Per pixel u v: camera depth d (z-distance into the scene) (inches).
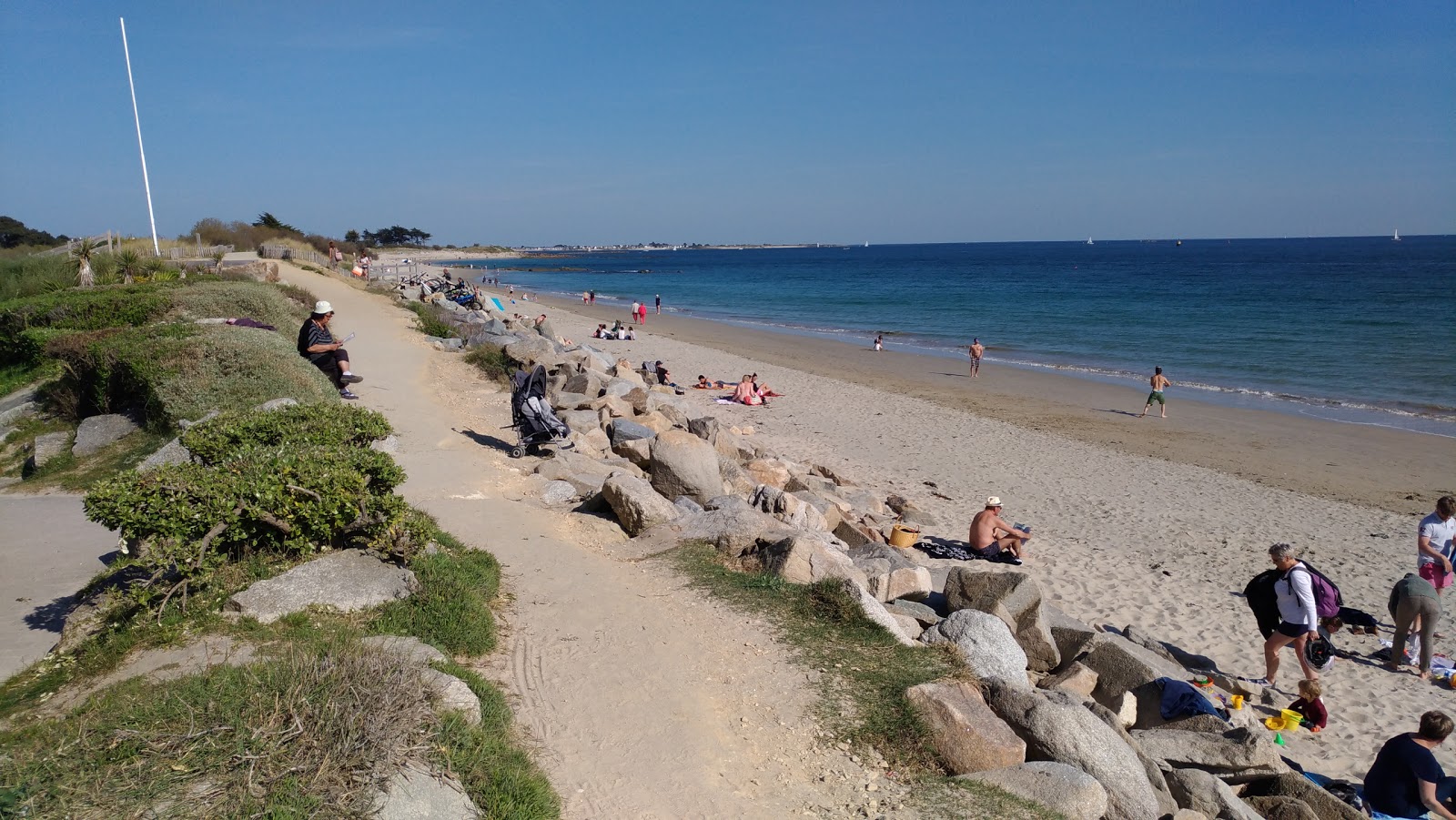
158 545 233.8
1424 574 410.0
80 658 218.1
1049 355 1497.3
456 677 207.3
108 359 515.5
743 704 238.4
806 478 593.9
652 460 432.5
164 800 145.7
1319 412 1004.6
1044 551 528.1
